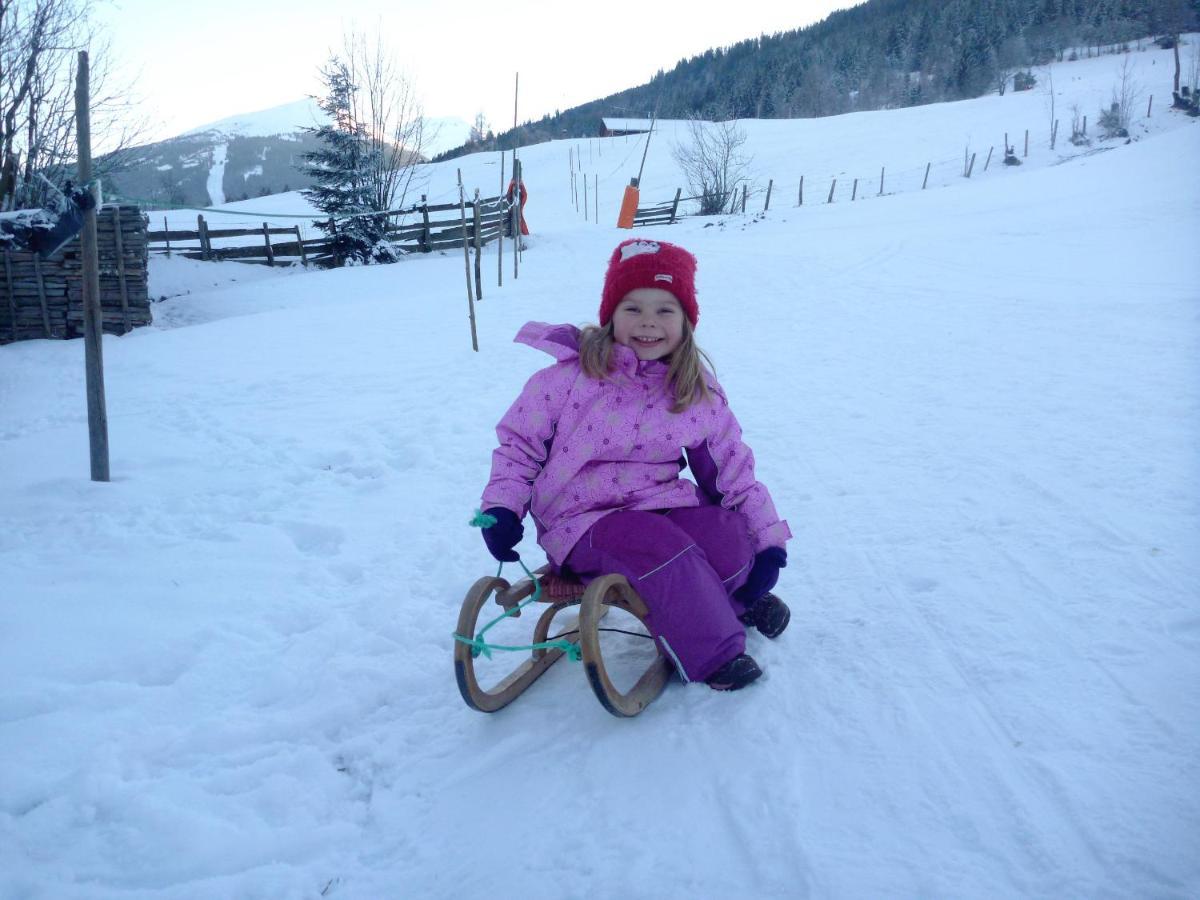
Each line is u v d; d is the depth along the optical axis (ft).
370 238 65.98
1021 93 198.90
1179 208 45.78
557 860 6.17
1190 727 6.86
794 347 24.31
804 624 9.30
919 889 5.52
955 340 23.30
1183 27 296.71
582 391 8.27
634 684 8.32
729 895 5.66
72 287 36.94
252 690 8.82
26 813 6.98
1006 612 9.04
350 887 6.18
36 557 12.21
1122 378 18.02
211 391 23.75
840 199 115.24
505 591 8.13
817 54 363.97
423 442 17.72
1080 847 5.73
